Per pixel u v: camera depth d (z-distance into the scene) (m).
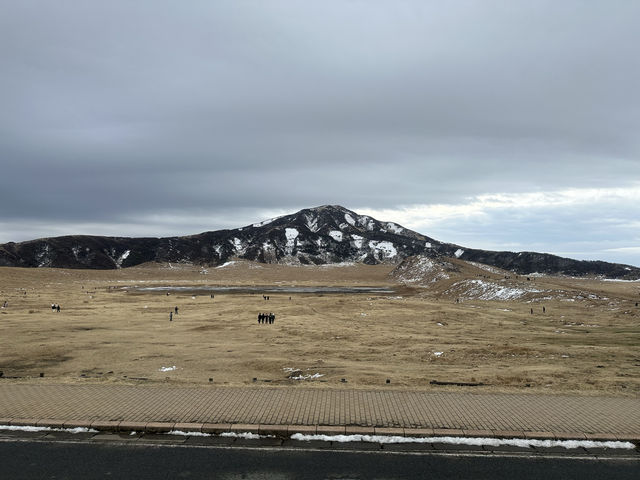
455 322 55.88
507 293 97.88
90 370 23.55
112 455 10.52
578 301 81.25
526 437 11.34
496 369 22.45
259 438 11.45
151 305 76.31
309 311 65.62
